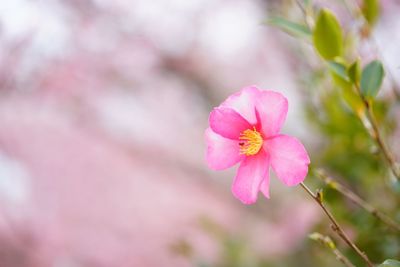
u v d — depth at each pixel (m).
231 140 0.71
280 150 0.67
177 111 1.56
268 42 1.55
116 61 1.39
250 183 0.69
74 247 1.21
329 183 0.78
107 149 1.41
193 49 1.52
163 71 1.52
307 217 1.15
